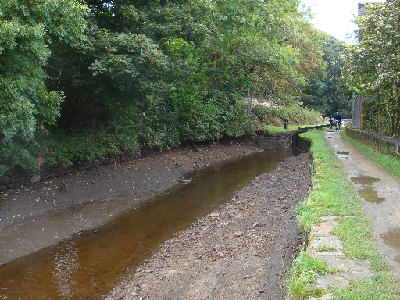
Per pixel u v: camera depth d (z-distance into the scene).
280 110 33.38
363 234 5.50
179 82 16.58
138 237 8.42
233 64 22.08
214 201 11.41
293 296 3.92
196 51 18.89
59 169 11.57
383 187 8.59
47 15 7.63
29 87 8.16
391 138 13.09
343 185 8.65
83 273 6.62
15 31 6.76
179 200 11.61
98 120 14.02
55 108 9.57
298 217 6.82
